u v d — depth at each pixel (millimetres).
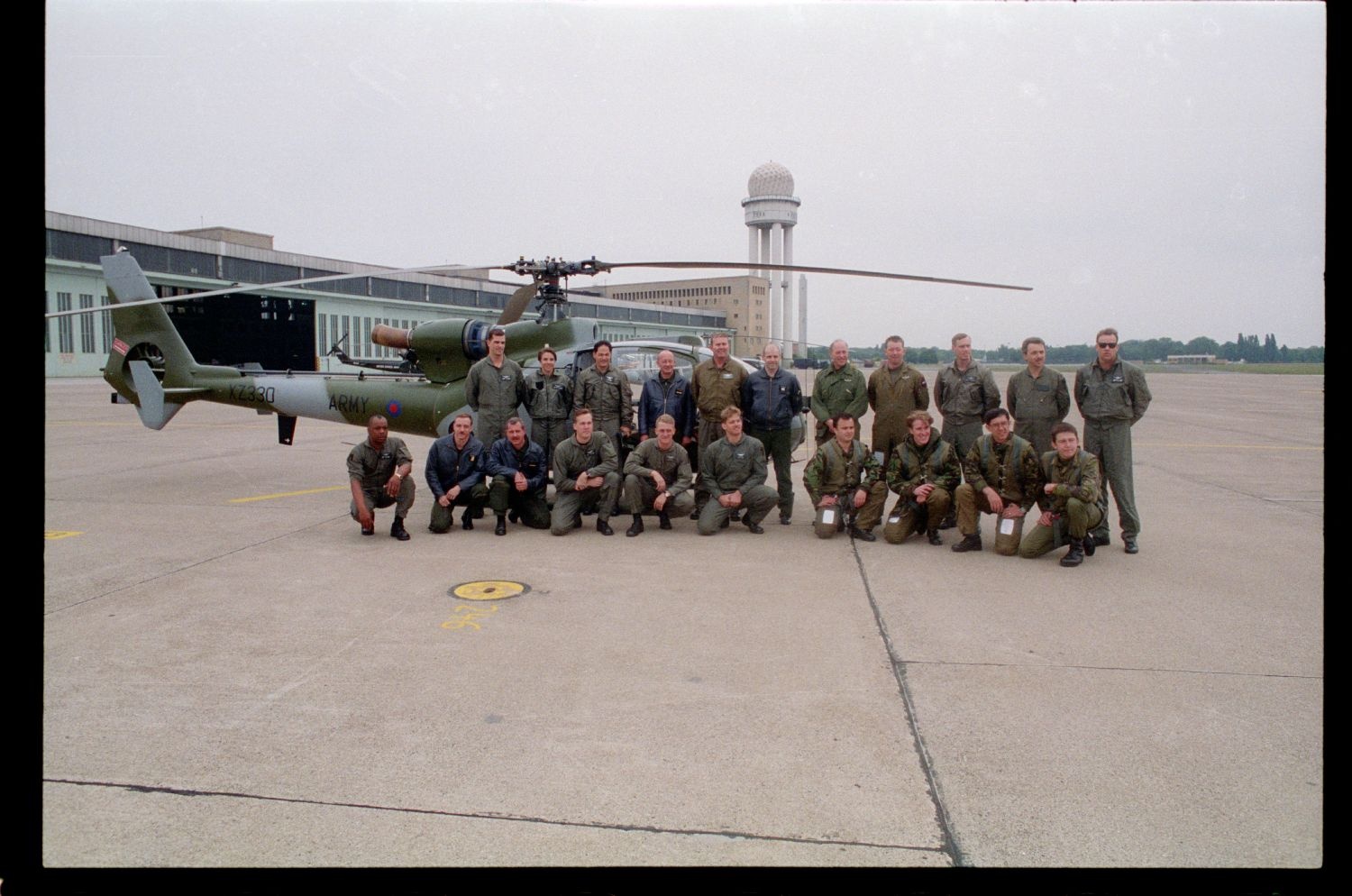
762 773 3033
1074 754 3170
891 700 3664
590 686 3820
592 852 2539
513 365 7793
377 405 8945
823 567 6066
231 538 6945
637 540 6984
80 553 6371
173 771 3037
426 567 5996
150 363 9711
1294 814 2752
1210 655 4227
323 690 3773
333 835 2633
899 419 7461
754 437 7562
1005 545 6395
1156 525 7645
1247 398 29406
